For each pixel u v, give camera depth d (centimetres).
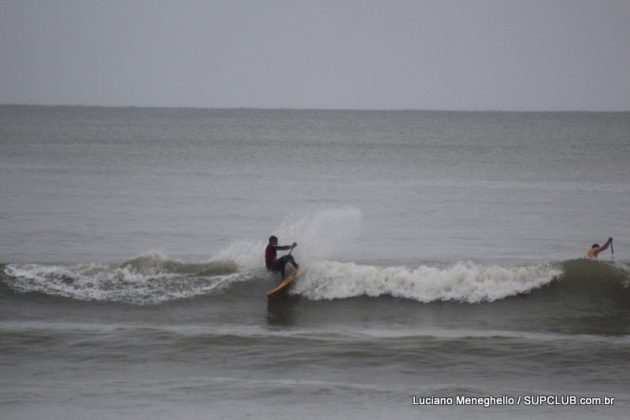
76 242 9219
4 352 5022
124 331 5425
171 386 4438
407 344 5178
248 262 6712
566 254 8862
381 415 3975
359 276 6328
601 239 9912
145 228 10344
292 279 6347
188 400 4184
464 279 6275
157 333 5381
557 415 3997
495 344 5169
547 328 5728
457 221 11362
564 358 4922
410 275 6288
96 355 4991
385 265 7944
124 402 4141
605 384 4531
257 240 9581
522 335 5541
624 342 5275
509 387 4488
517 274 6316
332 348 5109
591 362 4866
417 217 11756
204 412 3988
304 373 4712
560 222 11319
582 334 5594
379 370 4759
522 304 6112
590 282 6306
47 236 9575
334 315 6009
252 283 6412
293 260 6378
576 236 10125
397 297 6206
